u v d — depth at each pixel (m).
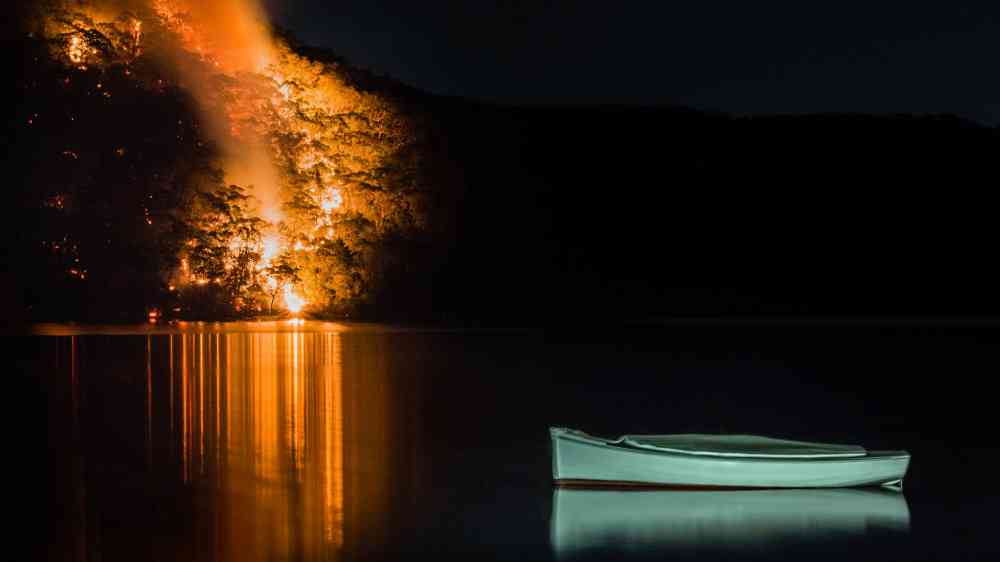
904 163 118.75
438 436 30.97
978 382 46.84
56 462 26.52
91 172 78.56
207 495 23.11
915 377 49.00
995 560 19.06
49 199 77.12
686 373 49.75
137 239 77.25
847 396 42.22
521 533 20.39
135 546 19.08
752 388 44.47
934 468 27.19
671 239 104.56
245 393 39.97
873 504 22.94
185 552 18.77
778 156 119.75
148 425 32.09
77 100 79.94
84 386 41.47
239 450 28.34
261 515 21.47
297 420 33.53
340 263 82.81
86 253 75.81
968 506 22.70
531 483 24.55
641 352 59.84
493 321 82.50
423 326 78.12
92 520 20.84
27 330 68.44
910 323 83.56
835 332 74.94
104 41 83.69
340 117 91.94
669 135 121.12
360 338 67.31
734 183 114.38
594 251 100.62
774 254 103.81
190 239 78.25
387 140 93.81
